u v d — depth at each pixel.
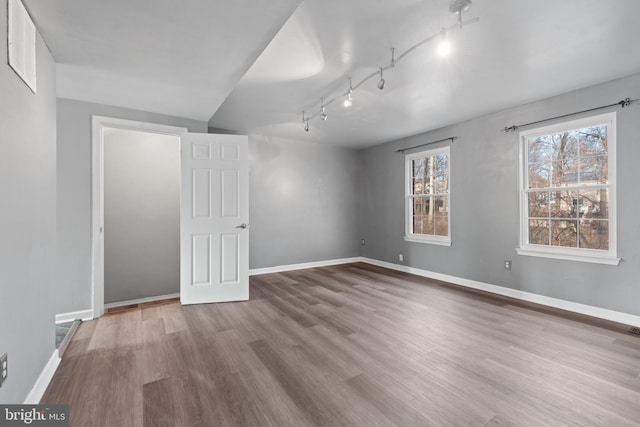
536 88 3.22
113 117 3.29
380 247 6.02
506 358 2.27
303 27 2.11
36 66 1.87
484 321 3.02
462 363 2.20
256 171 5.30
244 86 3.13
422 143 5.08
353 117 4.23
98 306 3.16
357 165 6.46
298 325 2.92
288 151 5.62
